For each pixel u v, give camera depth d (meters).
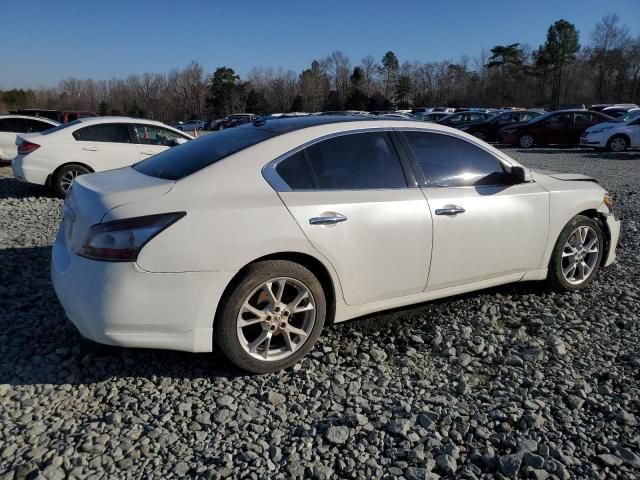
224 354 3.13
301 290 3.27
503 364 3.44
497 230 3.95
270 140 3.36
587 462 2.52
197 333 3.02
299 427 2.78
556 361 3.46
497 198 3.95
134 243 2.83
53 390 3.05
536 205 4.15
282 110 82.19
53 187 9.26
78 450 2.56
